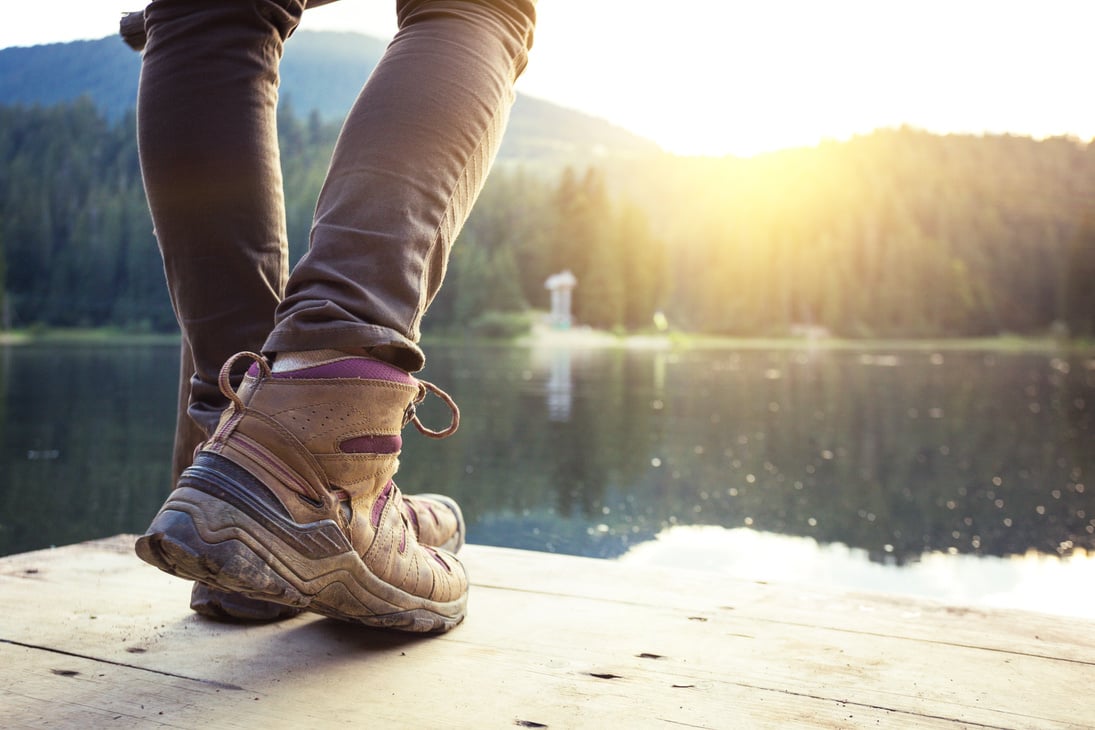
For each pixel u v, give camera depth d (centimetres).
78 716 47
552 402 1057
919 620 69
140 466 482
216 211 60
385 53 54
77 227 3831
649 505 397
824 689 54
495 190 4912
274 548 48
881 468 572
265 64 63
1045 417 968
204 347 63
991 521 384
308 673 54
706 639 64
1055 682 56
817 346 4212
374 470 53
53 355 2194
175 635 62
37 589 74
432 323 4272
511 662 58
